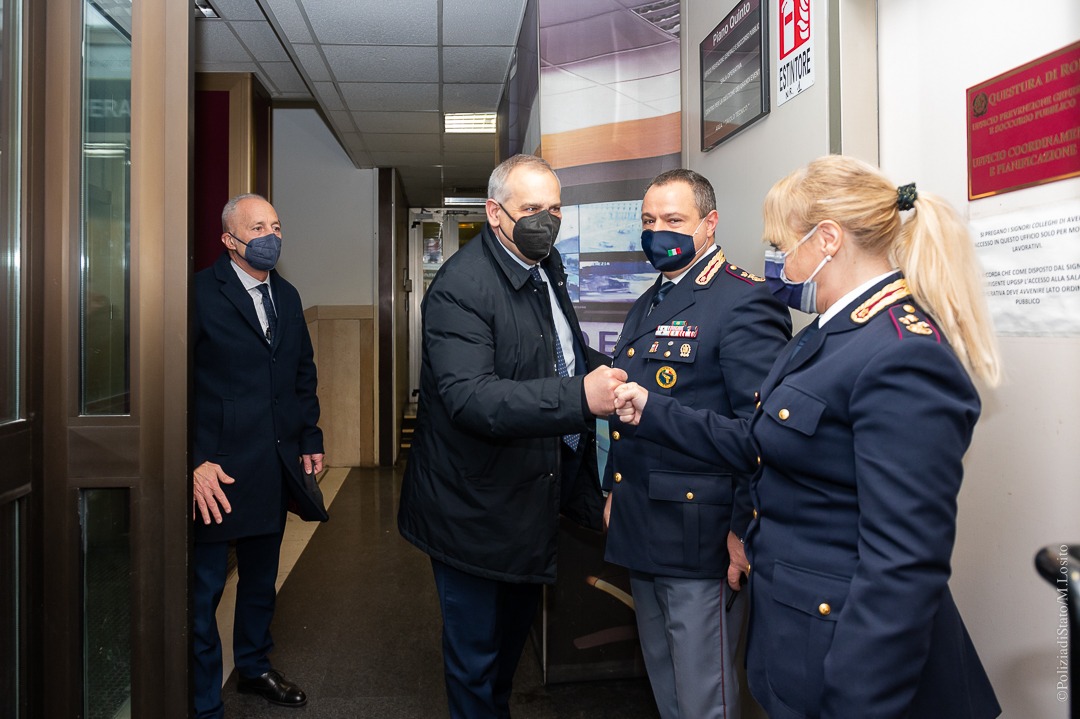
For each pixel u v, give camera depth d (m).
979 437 1.28
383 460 6.37
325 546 4.06
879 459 0.88
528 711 2.23
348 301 6.31
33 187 1.44
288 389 2.29
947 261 0.97
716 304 1.56
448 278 1.66
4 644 1.39
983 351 0.96
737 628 1.61
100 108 1.51
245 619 2.31
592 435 1.89
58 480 1.49
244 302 2.18
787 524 1.06
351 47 3.71
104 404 1.52
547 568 1.71
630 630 2.42
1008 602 1.22
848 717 0.87
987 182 1.24
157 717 1.52
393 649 2.71
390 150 5.73
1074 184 1.06
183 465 1.52
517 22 3.39
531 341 1.69
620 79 2.40
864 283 1.04
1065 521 1.10
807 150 1.60
